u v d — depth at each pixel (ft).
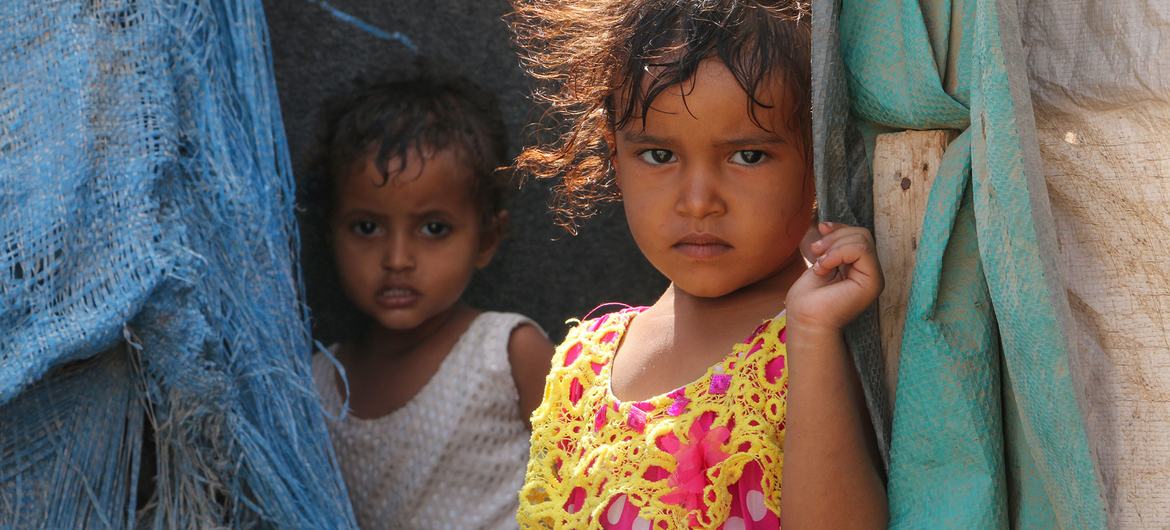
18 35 4.75
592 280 7.41
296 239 5.49
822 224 3.53
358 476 6.63
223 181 4.98
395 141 6.47
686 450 3.87
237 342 4.92
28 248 4.58
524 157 5.36
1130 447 3.25
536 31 6.20
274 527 5.16
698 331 4.14
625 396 4.18
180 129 4.93
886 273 3.62
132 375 4.91
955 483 3.36
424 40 7.27
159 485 4.91
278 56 7.23
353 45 7.25
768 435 3.78
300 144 7.23
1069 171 3.31
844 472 3.47
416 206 6.51
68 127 4.68
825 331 3.47
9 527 4.74
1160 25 3.22
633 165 4.00
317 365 6.97
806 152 3.90
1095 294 3.29
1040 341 3.09
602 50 4.23
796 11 3.92
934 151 3.54
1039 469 3.21
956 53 3.48
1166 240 3.22
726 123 3.75
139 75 4.80
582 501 4.15
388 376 6.73
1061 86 3.33
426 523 6.42
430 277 6.54
